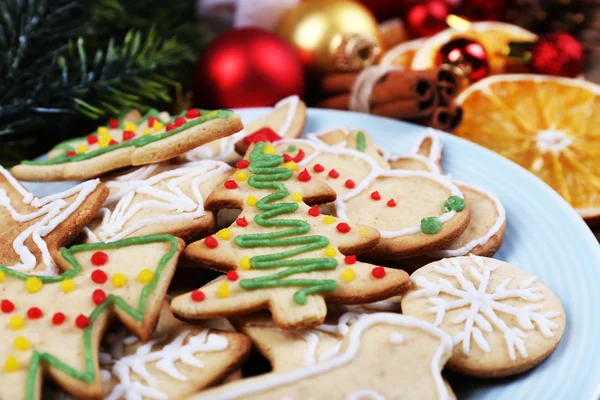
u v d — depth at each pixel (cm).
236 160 40
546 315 32
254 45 44
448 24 52
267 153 37
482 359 31
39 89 40
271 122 42
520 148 45
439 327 32
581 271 34
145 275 31
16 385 28
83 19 43
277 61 44
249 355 32
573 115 47
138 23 45
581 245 35
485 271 34
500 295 33
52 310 31
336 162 39
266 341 31
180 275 35
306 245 33
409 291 33
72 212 35
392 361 30
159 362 30
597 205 42
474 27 51
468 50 47
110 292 31
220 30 53
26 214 35
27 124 41
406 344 30
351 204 36
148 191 36
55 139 44
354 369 29
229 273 32
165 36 46
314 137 42
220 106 45
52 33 42
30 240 34
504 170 40
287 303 31
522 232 37
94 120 43
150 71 43
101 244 33
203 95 45
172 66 46
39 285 31
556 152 45
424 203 36
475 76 48
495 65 51
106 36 45
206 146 40
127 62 42
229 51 44
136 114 43
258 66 44
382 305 33
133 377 30
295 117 42
